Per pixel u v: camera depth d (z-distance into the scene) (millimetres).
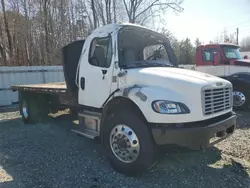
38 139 5184
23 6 20703
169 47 4938
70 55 4797
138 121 3213
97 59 4008
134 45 4199
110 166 3688
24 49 20938
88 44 4230
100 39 4020
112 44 3764
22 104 7012
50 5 21344
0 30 19891
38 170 3580
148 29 4316
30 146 4703
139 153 3195
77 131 4285
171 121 2961
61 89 5094
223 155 4016
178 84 3109
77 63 4828
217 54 8055
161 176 3324
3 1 19500
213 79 3410
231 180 3195
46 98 6594
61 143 4863
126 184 3125
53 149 4500
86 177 3334
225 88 3529
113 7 22562
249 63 7492
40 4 20953
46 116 6648
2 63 18547
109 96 3740
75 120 6961
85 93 4254
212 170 3486
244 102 7535
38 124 6602
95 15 21844
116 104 3654
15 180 3275
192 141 2920
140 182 3176
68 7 21938
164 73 3389
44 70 11211
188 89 3055
